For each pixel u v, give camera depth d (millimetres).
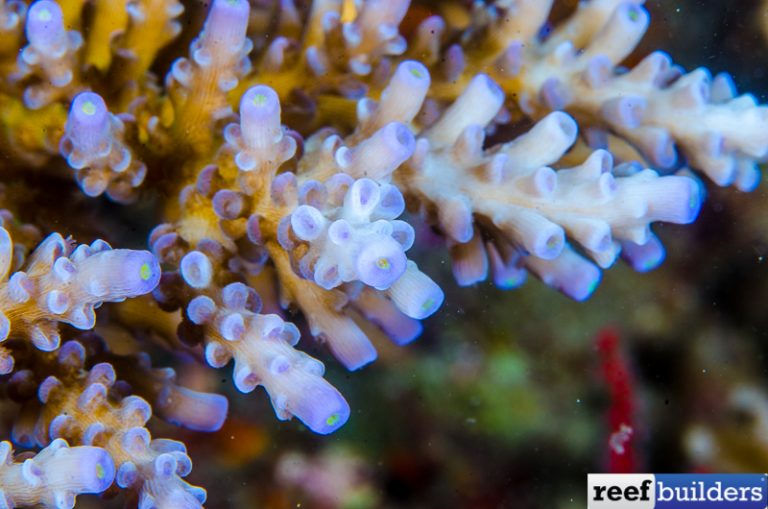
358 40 127
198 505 113
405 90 122
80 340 122
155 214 129
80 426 115
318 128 133
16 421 119
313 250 115
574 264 134
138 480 114
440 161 127
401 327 130
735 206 168
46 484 109
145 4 123
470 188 127
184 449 118
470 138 125
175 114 125
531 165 127
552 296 176
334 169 122
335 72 130
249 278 131
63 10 123
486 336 177
